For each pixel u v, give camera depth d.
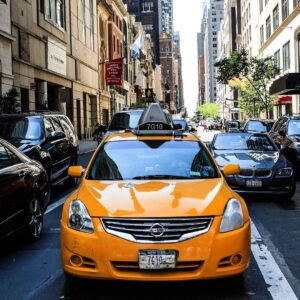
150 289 5.29
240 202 5.45
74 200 5.39
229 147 12.53
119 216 4.93
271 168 10.78
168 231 4.87
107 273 4.84
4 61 26.91
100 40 58.47
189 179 6.11
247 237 5.11
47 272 6.05
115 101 68.81
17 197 6.96
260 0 64.69
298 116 17.23
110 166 6.39
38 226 7.78
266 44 58.06
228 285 5.41
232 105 107.44
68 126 14.64
